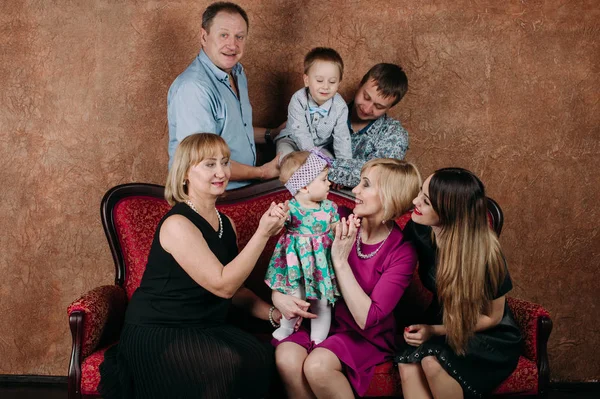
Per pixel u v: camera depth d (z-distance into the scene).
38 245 3.96
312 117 3.47
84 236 3.96
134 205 3.41
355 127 3.65
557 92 3.96
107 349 2.90
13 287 3.98
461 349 2.68
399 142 3.57
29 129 3.91
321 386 2.64
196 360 2.55
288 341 2.81
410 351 2.72
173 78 3.89
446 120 3.96
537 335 2.91
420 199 2.79
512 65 3.94
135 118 3.92
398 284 2.81
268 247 3.40
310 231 2.85
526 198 4.01
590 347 4.05
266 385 2.66
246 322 3.31
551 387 4.05
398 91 3.42
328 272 2.83
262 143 3.88
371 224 2.93
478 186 2.72
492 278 2.73
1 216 3.94
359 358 2.76
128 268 3.35
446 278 2.70
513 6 3.91
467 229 2.70
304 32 3.90
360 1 3.89
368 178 2.88
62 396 3.78
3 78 3.88
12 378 3.99
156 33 3.87
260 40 3.91
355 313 2.75
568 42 3.94
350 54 3.91
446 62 3.92
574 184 4.02
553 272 4.05
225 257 2.84
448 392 2.67
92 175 3.94
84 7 3.86
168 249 2.69
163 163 3.94
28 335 4.00
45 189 3.94
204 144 2.77
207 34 3.40
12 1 3.85
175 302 2.69
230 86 3.52
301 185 2.84
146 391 2.58
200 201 2.82
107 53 3.88
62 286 3.98
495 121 3.97
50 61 3.88
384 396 2.82
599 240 4.04
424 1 3.90
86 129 3.92
